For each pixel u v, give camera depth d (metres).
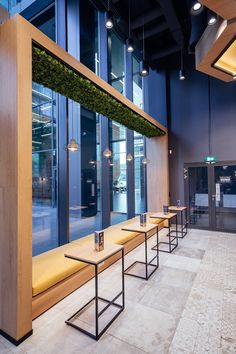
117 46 6.18
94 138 6.30
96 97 3.59
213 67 4.41
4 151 2.19
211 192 6.42
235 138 6.09
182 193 6.88
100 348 1.95
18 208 2.05
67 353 1.89
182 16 4.94
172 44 6.28
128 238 4.36
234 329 2.18
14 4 4.05
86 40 4.93
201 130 6.62
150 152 7.07
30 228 2.17
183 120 6.91
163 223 6.64
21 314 2.04
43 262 2.92
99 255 2.32
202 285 3.07
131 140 6.21
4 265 2.14
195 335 2.10
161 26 5.30
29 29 2.22
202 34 4.11
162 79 7.16
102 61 5.09
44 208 6.27
